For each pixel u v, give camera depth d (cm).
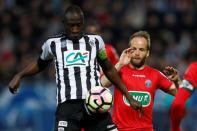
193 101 3616
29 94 3672
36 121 3641
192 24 4669
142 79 2152
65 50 1948
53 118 3650
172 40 4516
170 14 4659
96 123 1955
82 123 1967
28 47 4316
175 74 2150
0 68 4062
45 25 4566
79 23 1942
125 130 2119
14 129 3647
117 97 2138
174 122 1775
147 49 2161
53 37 1984
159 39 4422
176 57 4422
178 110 1764
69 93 1920
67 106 1923
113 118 2148
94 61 1956
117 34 4434
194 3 4838
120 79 2005
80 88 1922
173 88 2178
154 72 2177
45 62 2014
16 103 3666
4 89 3700
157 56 4312
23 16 4609
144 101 2139
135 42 2150
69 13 1942
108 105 1917
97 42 1970
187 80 1784
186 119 3600
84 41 1959
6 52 4316
